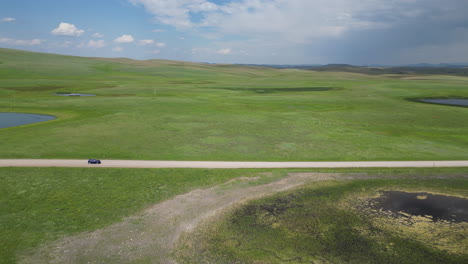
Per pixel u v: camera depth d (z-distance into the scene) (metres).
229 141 58.22
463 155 50.19
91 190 34.94
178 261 23.14
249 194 34.81
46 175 38.97
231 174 41.06
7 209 30.19
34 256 23.28
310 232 27.27
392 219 29.66
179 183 37.53
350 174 41.66
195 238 26.11
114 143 54.62
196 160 47.00
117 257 23.42
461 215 30.47
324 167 44.47
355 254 24.20
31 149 49.50
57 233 26.33
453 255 24.19
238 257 23.67
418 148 54.25
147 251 24.23
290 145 56.06
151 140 57.50
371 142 58.38
